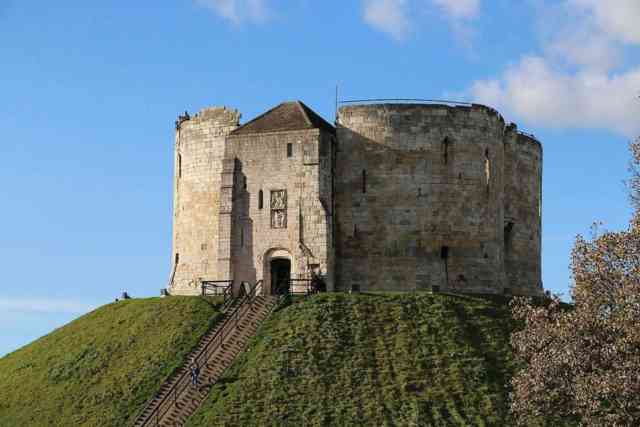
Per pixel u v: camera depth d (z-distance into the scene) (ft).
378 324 279.90
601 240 208.64
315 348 268.00
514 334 220.64
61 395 270.46
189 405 251.19
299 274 305.53
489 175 325.83
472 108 324.80
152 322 293.84
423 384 257.55
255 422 241.96
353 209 317.22
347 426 241.14
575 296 208.74
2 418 266.57
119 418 252.42
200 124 339.98
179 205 343.67
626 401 195.83
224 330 281.33
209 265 332.19
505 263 351.87
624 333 200.34
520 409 214.07
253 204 311.47
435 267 315.58
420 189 317.63
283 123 318.45
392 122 319.27
